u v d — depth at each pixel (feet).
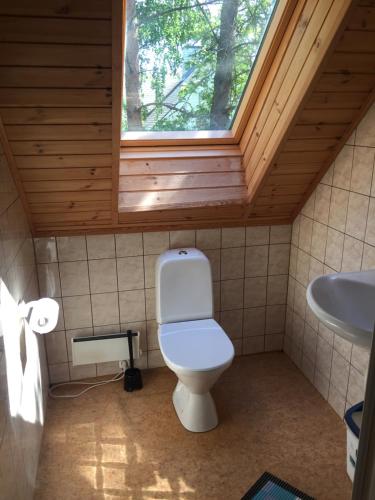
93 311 8.41
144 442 7.02
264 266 9.05
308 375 8.63
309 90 5.43
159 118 7.36
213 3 5.90
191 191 7.58
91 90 4.90
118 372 8.94
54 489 6.14
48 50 4.37
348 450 5.94
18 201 6.47
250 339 9.52
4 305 4.98
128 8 5.68
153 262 8.41
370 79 5.48
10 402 5.00
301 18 5.39
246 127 7.50
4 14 3.96
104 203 7.18
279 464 6.53
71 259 8.00
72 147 5.78
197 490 6.10
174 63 6.62
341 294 5.52
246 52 6.55
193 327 7.61
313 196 7.84
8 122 5.21
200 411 7.19
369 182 6.19
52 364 8.50
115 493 6.07
